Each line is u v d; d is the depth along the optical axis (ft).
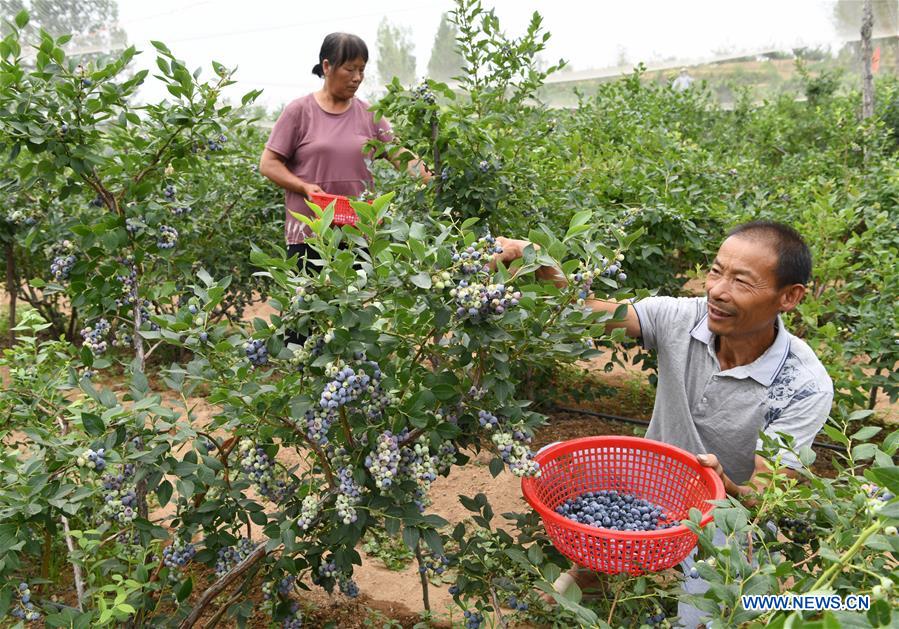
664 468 8.23
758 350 8.47
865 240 15.01
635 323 9.00
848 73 48.19
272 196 20.44
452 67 36.60
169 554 7.73
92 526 8.59
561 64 14.83
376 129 15.29
